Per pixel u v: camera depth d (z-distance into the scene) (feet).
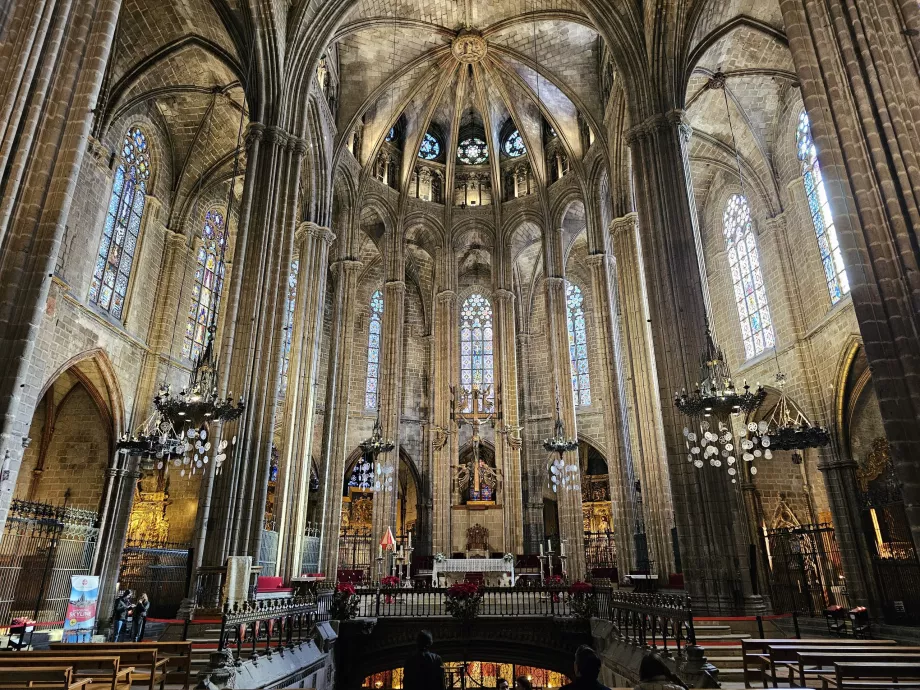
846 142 40.11
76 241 78.64
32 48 36.65
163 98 96.17
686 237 71.15
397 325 120.06
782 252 94.32
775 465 100.37
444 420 116.88
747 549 60.64
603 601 62.44
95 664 26.91
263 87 79.25
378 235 133.80
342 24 97.86
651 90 79.10
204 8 80.84
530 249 145.79
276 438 123.75
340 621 61.62
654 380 91.91
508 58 118.01
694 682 34.06
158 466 96.89
